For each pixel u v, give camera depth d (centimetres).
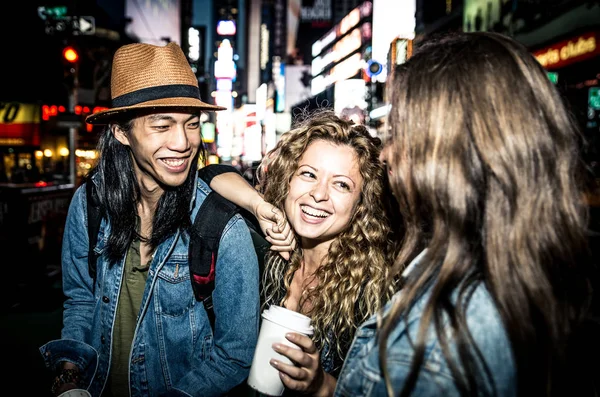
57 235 743
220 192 165
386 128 112
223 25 6141
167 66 146
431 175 92
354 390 98
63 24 920
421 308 91
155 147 145
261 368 135
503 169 86
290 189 180
